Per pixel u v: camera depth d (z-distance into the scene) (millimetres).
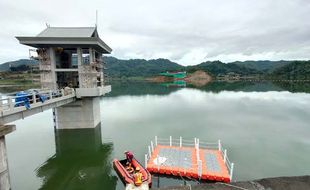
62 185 19031
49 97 23422
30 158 24500
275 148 26719
